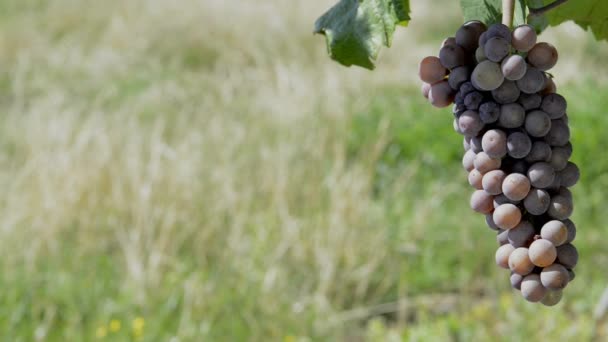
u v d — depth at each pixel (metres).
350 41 1.23
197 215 5.47
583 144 6.58
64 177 5.52
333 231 5.28
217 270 5.09
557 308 4.61
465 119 1.10
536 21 1.44
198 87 8.50
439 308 5.00
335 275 5.07
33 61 9.09
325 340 4.61
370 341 4.54
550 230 1.07
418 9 11.87
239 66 9.16
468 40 1.11
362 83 8.44
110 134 6.37
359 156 6.64
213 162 6.24
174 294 4.69
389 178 6.43
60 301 4.68
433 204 5.88
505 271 5.24
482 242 5.55
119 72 8.87
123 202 5.50
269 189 5.93
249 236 5.40
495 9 1.25
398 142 6.86
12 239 5.07
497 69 1.05
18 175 5.76
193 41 9.71
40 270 4.91
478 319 4.59
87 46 9.80
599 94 7.87
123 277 4.92
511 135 1.08
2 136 6.76
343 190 5.71
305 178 6.06
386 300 5.07
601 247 5.52
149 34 9.91
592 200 6.05
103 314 4.54
